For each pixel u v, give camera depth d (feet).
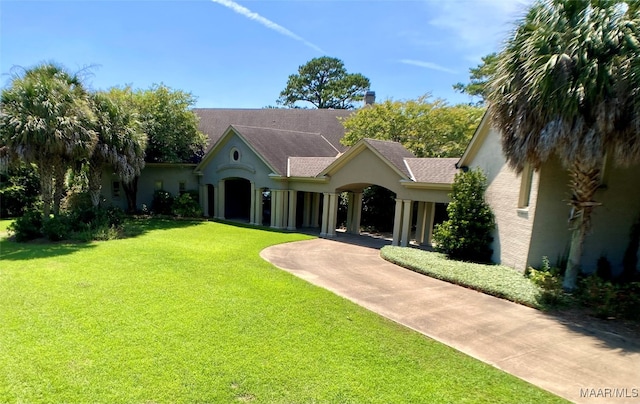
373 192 73.92
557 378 18.17
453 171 51.62
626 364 19.72
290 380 16.94
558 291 28.27
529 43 27.58
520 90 28.50
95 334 20.92
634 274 34.09
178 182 84.74
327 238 61.72
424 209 58.13
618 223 35.04
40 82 49.29
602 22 25.04
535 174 34.37
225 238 56.39
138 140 61.62
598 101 25.13
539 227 34.65
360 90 164.76
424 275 37.45
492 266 39.01
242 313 24.93
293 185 69.00
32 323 22.18
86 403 14.74
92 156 56.90
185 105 79.77
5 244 47.70
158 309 25.08
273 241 55.47
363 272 38.52
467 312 27.02
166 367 17.61
